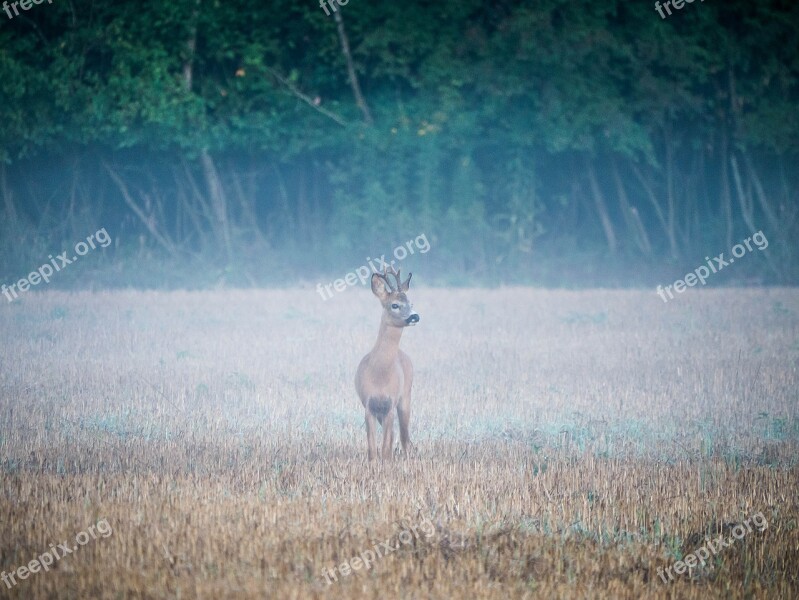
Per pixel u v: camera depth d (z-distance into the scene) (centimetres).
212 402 3591
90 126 8275
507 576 1941
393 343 2784
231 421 3303
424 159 8906
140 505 2275
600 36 8969
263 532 2089
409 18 9144
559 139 8956
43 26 8694
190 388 3806
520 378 4159
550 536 2166
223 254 8850
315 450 2936
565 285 8825
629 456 2966
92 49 8638
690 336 5369
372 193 8862
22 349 4634
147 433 3117
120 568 1905
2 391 3678
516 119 9081
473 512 2289
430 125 8906
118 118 8262
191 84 8969
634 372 4322
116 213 8994
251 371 4219
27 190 8681
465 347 4931
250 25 9119
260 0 9094
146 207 8969
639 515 2347
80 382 3875
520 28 8906
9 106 8131
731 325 5816
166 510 2241
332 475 2592
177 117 8394
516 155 9150
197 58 8862
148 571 1889
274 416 3384
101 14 8575
